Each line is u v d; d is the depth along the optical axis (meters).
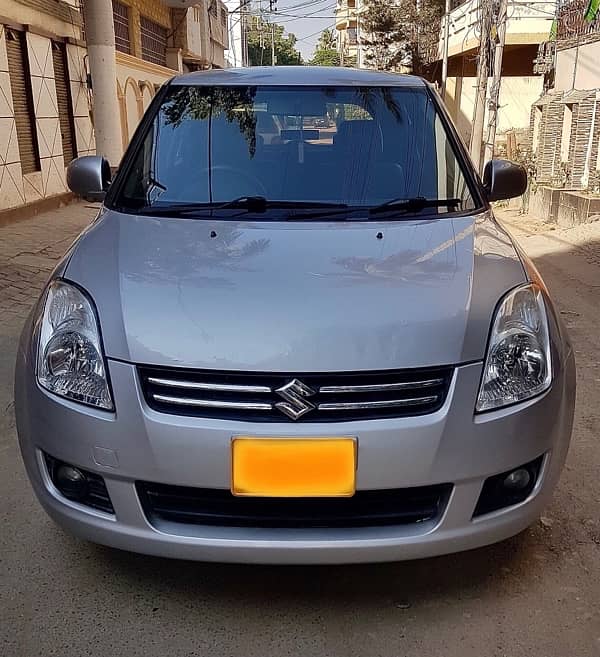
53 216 10.11
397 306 2.02
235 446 1.88
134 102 15.76
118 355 1.96
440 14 27.02
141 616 2.15
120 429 1.93
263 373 1.89
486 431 1.96
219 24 30.41
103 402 1.97
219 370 1.90
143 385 1.95
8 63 9.24
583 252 7.90
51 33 10.78
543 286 2.38
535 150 13.16
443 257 2.31
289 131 3.03
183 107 3.16
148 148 3.04
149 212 2.73
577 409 3.66
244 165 2.91
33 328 2.25
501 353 2.03
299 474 1.89
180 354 1.92
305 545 1.94
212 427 1.89
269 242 2.39
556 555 2.44
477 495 1.99
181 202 2.78
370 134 3.03
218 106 3.14
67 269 2.33
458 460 1.94
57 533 2.55
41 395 2.08
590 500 2.79
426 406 1.94
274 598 2.23
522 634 2.08
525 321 2.13
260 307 2.00
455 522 1.99
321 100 3.12
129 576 2.32
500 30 13.74
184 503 2.01
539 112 13.17
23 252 7.36
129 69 15.26
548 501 2.19
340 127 3.05
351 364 1.90
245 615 2.16
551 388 2.11
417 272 2.20
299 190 2.80
